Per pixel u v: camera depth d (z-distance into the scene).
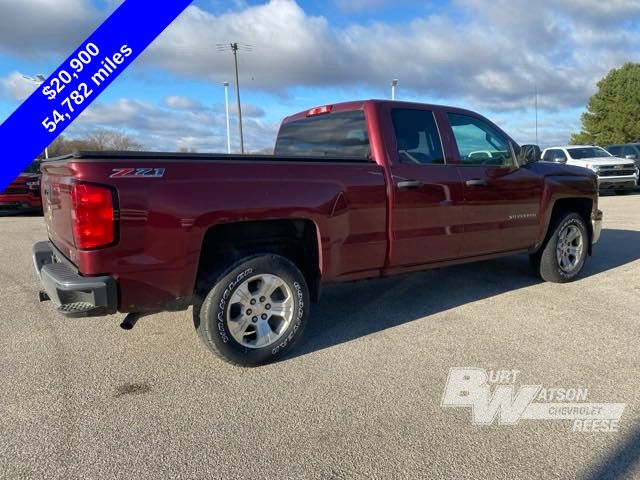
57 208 3.30
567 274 5.44
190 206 2.96
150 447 2.43
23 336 3.94
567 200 5.57
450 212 4.29
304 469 2.25
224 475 2.22
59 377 3.20
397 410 2.77
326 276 3.61
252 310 3.32
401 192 3.94
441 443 2.45
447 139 4.37
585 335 3.86
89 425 2.63
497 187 4.64
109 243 2.77
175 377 3.21
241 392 3.00
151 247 2.88
